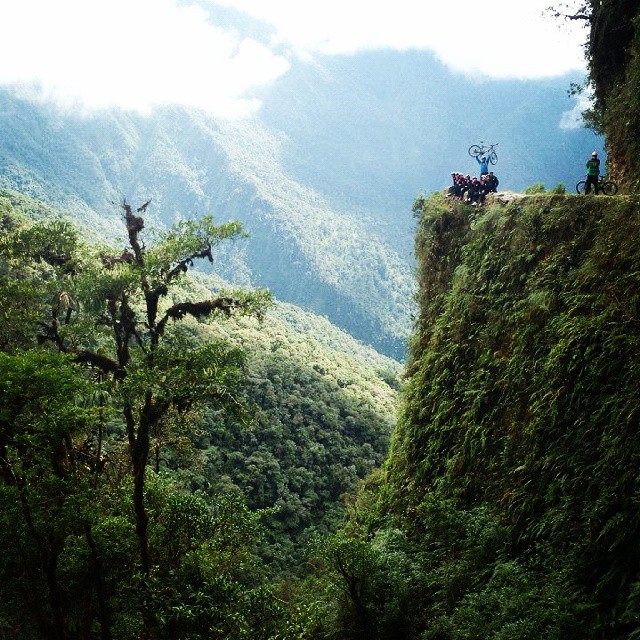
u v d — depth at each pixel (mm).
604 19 17438
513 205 14125
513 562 8836
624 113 15969
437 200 18188
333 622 10523
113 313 9078
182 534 10977
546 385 10242
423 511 12102
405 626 9945
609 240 10516
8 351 9914
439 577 10180
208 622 8883
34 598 7891
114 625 9133
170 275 9156
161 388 8195
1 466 7387
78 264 10070
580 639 6762
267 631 8859
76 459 10031
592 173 13609
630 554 6961
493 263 13984
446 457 13203
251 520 11445
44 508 7512
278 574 26500
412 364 17203
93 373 9648
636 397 8016
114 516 9727
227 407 8992
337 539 10734
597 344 9328
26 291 9570
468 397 12758
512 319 12344
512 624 7273
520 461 10336
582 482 8445
